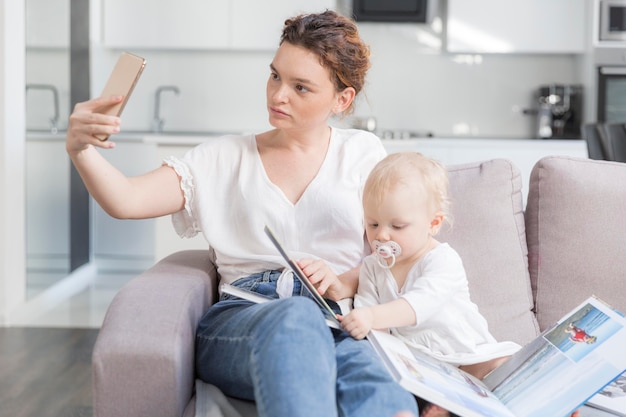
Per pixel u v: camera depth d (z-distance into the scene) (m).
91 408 3.04
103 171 1.77
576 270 2.09
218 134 5.91
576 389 1.61
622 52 5.49
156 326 1.65
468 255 2.09
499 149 5.43
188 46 5.80
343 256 2.00
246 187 1.99
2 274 4.19
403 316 1.73
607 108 5.52
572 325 1.76
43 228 4.70
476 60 6.09
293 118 1.91
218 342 1.75
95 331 4.17
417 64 6.11
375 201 1.80
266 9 5.75
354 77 1.94
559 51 5.71
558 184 2.14
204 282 1.97
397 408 1.43
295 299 1.56
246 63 6.14
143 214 1.90
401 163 1.82
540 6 5.68
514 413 1.61
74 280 5.24
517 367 1.75
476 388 1.66
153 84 6.17
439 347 1.82
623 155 3.66
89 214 5.70
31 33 4.46
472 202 2.12
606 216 2.10
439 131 6.14
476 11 5.71
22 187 4.33
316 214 1.98
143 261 5.77
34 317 4.45
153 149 5.53
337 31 1.90
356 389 1.48
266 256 1.96
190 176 1.98
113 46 5.83
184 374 1.67
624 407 1.72
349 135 2.10
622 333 1.67
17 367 3.53
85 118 1.62
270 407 1.38
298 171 2.01
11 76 4.17
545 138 5.64
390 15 5.76
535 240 2.16
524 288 2.09
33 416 2.96
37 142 4.60
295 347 1.43
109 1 5.79
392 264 1.82
